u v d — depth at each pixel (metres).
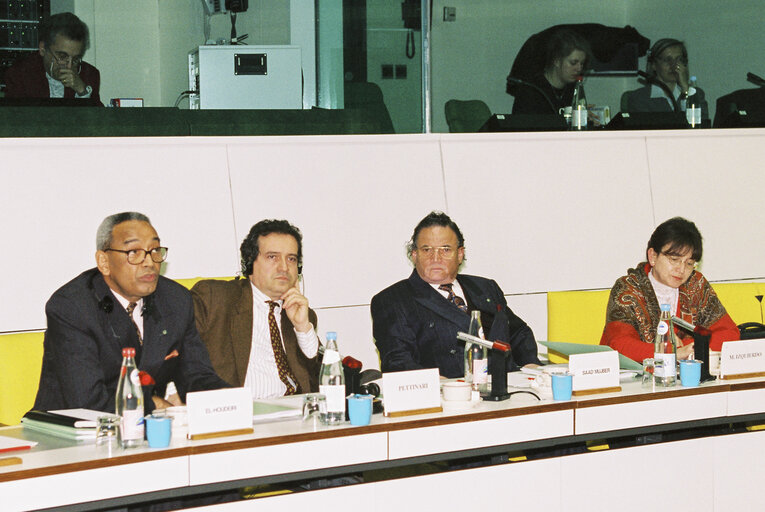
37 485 1.95
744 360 2.97
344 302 4.09
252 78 4.45
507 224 4.43
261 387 3.04
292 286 3.11
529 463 2.55
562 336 3.84
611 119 4.83
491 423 2.49
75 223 3.57
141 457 2.07
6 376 2.86
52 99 4.01
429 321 3.33
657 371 2.86
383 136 4.26
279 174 4.02
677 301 3.55
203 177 3.86
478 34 4.87
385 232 4.20
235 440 2.18
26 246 3.48
